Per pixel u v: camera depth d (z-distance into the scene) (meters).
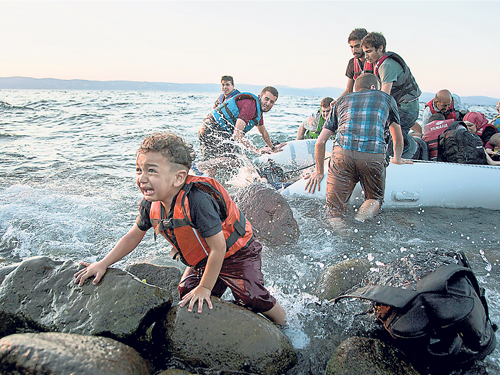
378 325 2.06
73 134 9.06
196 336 1.73
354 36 5.13
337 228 3.54
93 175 5.29
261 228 3.28
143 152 1.68
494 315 2.14
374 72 4.57
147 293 1.83
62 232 3.29
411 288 1.75
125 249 2.00
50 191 4.45
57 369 1.34
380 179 3.68
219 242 1.79
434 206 4.16
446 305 1.65
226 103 5.13
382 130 3.61
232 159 5.36
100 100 27.31
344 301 2.30
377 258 2.97
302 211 3.92
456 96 6.52
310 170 4.98
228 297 2.38
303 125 7.62
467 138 4.69
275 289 2.50
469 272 1.78
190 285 2.04
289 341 1.89
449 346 1.66
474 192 4.12
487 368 1.77
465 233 3.50
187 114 15.42
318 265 2.85
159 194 1.73
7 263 2.73
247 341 1.73
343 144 3.66
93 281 1.89
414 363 1.75
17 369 1.36
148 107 19.92
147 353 1.78
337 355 1.76
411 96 4.57
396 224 3.67
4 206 3.81
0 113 13.95
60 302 1.83
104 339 1.58
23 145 7.38
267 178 5.05
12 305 1.84
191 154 1.91
